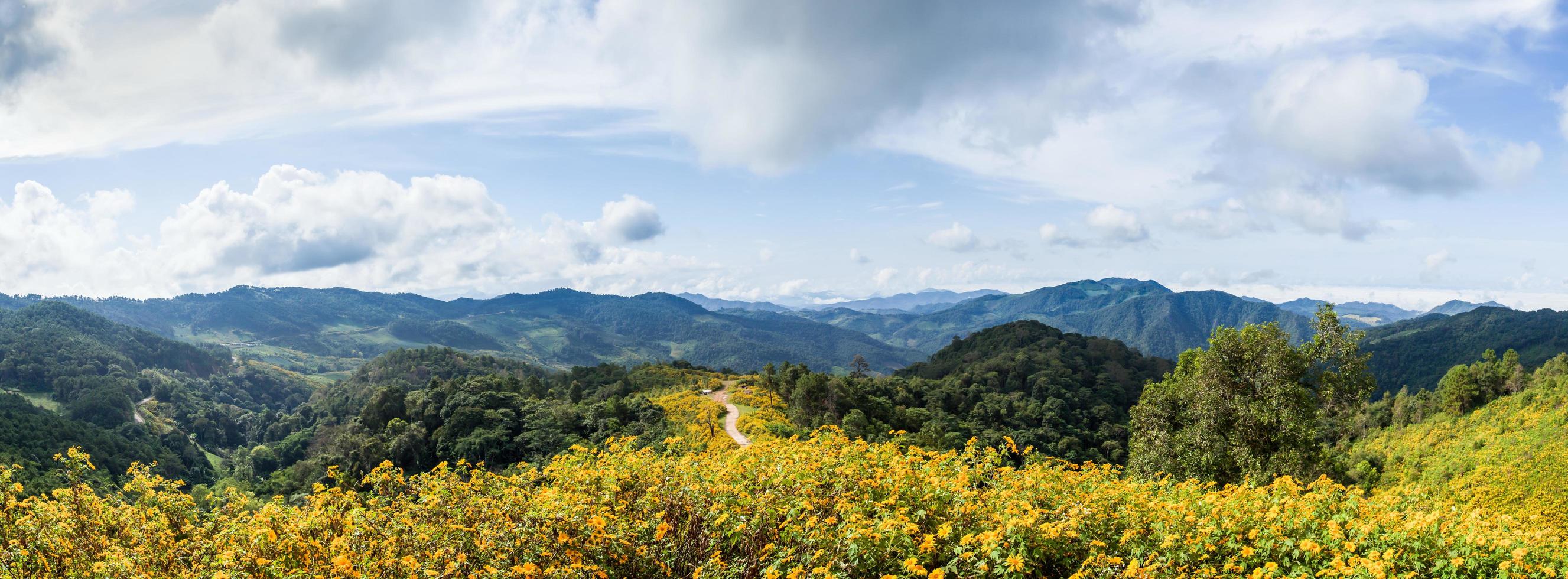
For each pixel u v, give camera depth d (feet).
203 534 33.71
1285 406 79.30
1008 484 35.01
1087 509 29.60
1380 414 304.71
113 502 35.73
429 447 223.71
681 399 228.43
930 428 210.79
